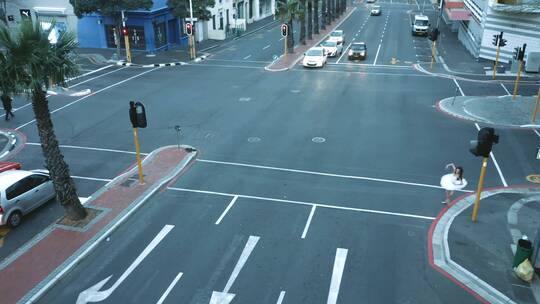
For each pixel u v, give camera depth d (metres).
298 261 13.40
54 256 13.56
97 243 14.24
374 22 73.19
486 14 41.38
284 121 25.73
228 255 13.72
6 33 12.51
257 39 58.31
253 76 37.25
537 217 15.70
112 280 12.67
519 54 29.22
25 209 15.89
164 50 49.38
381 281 12.52
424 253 13.78
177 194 17.55
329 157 20.80
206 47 52.06
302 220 15.60
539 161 20.38
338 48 46.91
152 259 13.58
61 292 12.23
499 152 21.36
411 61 43.03
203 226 15.32
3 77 12.64
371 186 18.03
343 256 13.62
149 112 27.67
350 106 28.55
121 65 41.97
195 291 12.16
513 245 14.02
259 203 16.78
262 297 11.91
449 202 16.73
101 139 23.33
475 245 14.03
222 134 23.80
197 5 45.38
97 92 32.44
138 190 17.64
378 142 22.58
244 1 71.06
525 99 29.86
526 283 12.30
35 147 22.62
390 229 15.06
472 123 25.39
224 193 17.58
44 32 13.31
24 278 12.62
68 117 26.86
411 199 17.02
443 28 65.44
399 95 31.14
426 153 21.22
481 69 39.22
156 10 46.91
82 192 17.77
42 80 13.12
